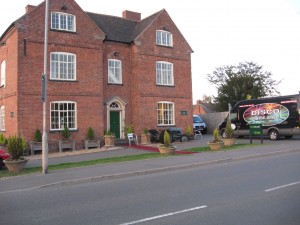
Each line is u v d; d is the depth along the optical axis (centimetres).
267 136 2755
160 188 949
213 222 614
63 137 2214
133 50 2619
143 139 2473
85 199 848
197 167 1369
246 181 995
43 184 1066
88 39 2373
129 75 2644
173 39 2812
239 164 1387
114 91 2552
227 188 907
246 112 2625
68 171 1308
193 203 758
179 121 2792
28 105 2114
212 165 1408
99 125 2381
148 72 2623
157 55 2691
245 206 718
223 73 4759
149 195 859
